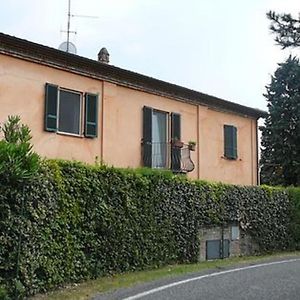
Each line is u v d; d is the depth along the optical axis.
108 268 11.99
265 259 16.73
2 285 8.48
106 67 16.89
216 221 16.70
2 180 8.52
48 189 9.91
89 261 11.32
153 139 19.20
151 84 18.81
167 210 14.45
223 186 17.28
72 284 10.61
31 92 14.79
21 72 14.57
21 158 8.82
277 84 33.69
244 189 18.34
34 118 14.82
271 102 33.78
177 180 15.08
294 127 32.81
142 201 13.38
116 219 12.29
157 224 13.95
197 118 21.27
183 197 15.27
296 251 20.30
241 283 10.74
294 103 32.53
